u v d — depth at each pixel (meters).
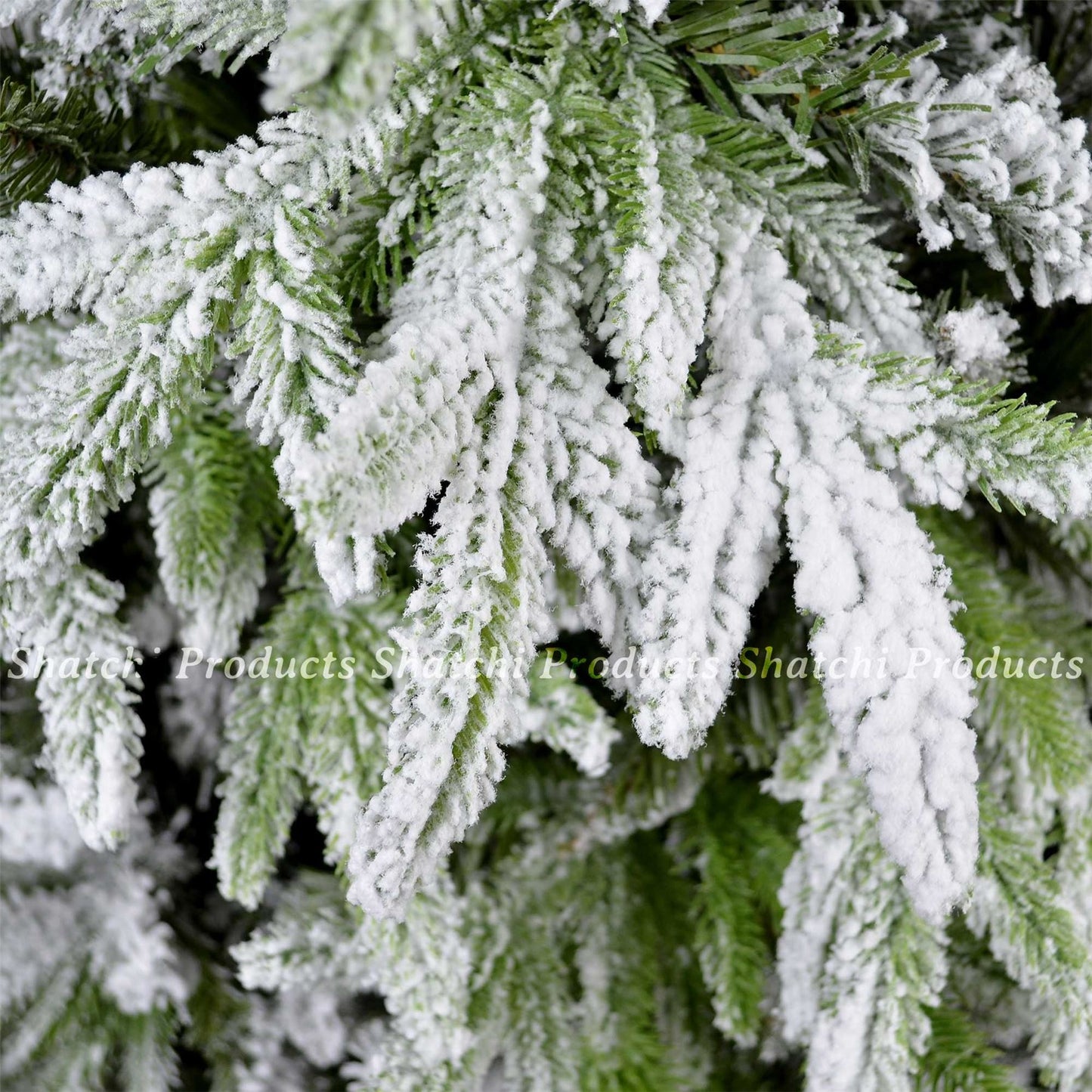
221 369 0.92
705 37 0.87
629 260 0.84
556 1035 0.95
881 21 0.90
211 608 0.92
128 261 0.83
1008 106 0.87
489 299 0.84
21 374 0.91
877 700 0.84
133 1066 0.96
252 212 0.84
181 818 1.00
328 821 0.91
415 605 0.82
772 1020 0.96
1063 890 0.93
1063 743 0.90
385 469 0.80
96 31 0.88
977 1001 0.97
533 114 0.85
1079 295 0.88
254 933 0.95
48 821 0.97
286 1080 0.98
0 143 0.86
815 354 0.86
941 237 0.87
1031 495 0.84
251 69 0.93
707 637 0.84
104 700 0.90
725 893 0.95
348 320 0.84
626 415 0.85
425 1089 0.93
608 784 0.96
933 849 0.84
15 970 0.97
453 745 0.82
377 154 0.84
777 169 0.88
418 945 0.92
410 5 0.76
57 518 0.84
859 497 0.85
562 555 0.85
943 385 0.85
